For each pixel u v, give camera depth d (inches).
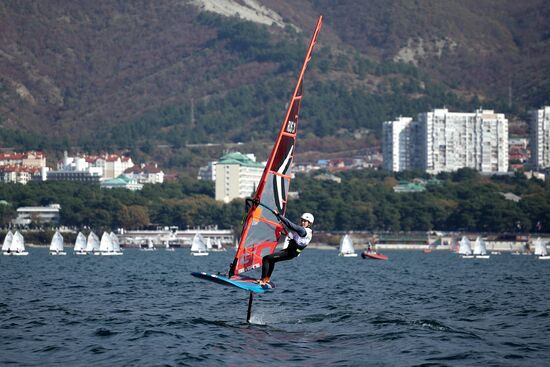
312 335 2942.9
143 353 2578.7
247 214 2620.6
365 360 2507.4
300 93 2684.5
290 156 2669.8
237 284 2516.0
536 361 2502.5
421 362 2481.5
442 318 3531.0
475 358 2539.4
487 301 4389.8
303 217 2637.8
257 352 2608.3
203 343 2733.8
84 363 2460.6
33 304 4092.0
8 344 2770.7
